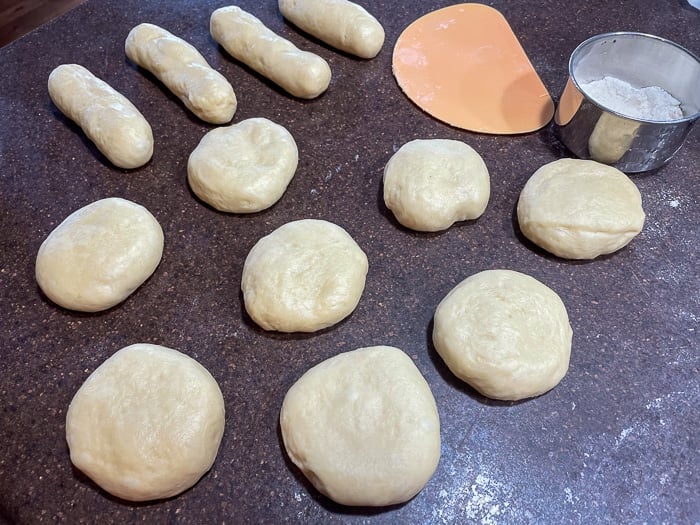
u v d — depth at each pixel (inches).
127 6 19.3
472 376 11.8
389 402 11.1
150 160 15.6
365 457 10.6
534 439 11.7
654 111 15.6
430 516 10.9
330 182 15.4
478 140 16.3
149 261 13.2
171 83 16.3
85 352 12.5
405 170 14.3
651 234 14.7
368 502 10.6
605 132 14.6
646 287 13.8
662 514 11.0
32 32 18.4
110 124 14.6
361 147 16.1
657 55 16.3
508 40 18.6
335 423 10.9
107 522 10.6
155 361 11.5
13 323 12.8
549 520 10.9
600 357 12.8
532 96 17.2
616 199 13.9
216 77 15.8
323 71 16.3
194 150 15.0
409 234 14.5
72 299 12.5
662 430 11.9
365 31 17.2
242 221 14.6
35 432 11.4
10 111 16.6
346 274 12.7
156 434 10.6
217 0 19.5
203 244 14.2
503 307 12.3
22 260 13.8
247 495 11.0
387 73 17.8
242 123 15.5
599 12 20.0
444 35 18.6
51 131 16.2
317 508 10.9
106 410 10.9
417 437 10.6
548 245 13.9
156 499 10.8
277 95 17.1
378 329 13.0
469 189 14.1
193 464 10.6
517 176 15.7
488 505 11.0
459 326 12.1
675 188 15.6
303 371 12.4
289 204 14.9
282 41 16.9
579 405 12.2
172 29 18.7
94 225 13.2
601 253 14.0
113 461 10.5
